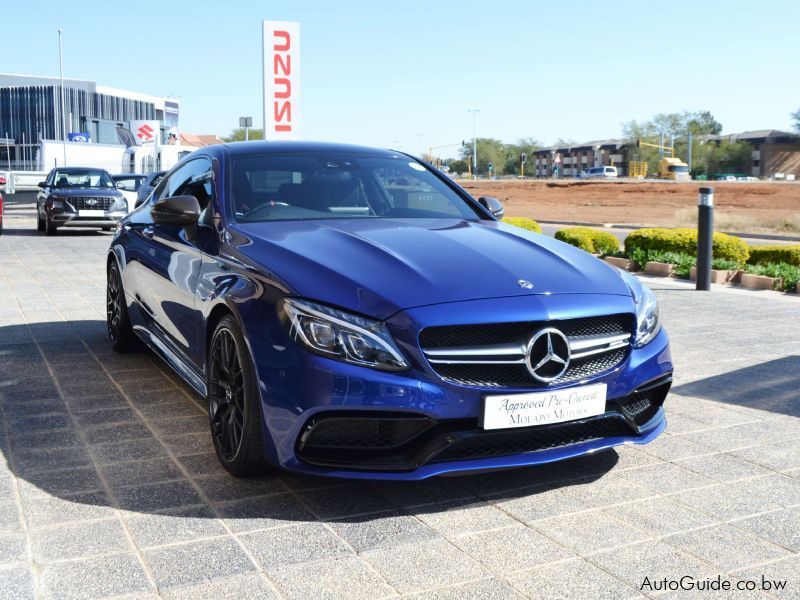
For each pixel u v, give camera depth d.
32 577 2.57
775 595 2.54
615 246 13.12
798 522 3.07
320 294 3.09
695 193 52.19
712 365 5.60
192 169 4.80
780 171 126.88
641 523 3.04
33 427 4.09
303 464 3.06
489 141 159.75
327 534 2.91
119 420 4.21
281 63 12.35
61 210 16.61
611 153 146.38
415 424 3.02
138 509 3.10
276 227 3.83
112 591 2.49
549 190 60.72
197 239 4.09
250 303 3.24
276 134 12.50
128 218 5.67
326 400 2.96
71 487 3.31
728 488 3.40
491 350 3.04
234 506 3.14
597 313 3.23
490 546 2.84
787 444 3.96
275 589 2.52
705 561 2.76
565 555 2.78
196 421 4.20
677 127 134.38
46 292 8.61
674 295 9.22
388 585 2.56
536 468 3.59
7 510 3.08
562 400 3.14
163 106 102.94
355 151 4.76
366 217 4.14
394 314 3.01
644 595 2.53
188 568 2.65
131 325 5.44
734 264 10.84
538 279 3.30
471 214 4.46
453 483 3.40
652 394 3.67
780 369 5.48
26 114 87.31
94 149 39.94
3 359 5.52
